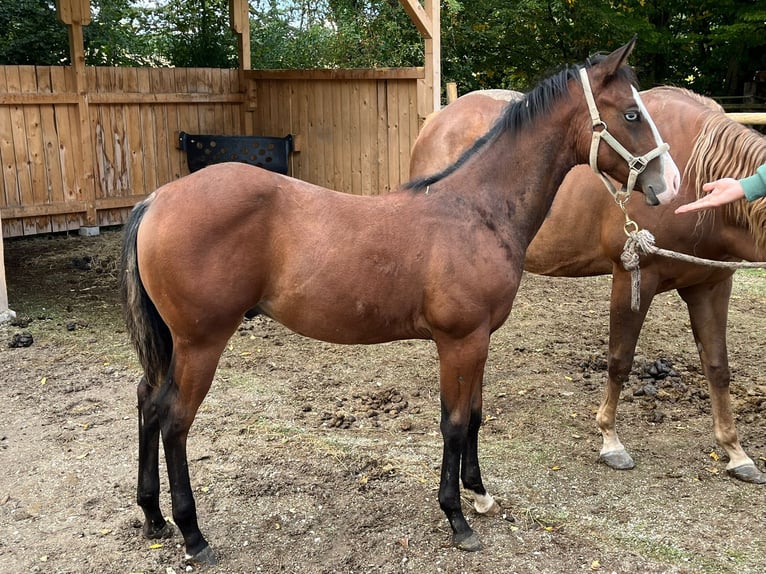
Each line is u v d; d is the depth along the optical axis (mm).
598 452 3449
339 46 11203
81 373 4359
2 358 4570
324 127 8195
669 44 10844
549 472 3246
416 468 3250
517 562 2582
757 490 3094
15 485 3082
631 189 2521
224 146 8531
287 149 8367
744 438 3574
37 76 7621
